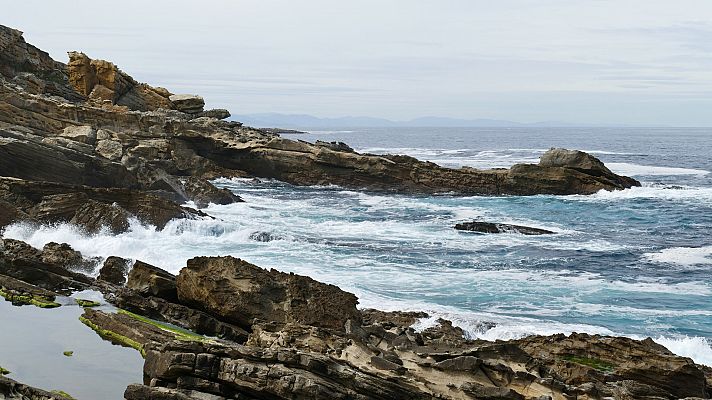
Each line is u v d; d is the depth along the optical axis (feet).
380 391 47.42
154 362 53.06
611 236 148.77
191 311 74.23
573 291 99.66
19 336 67.56
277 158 231.91
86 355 63.52
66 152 145.28
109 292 83.35
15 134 148.25
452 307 88.28
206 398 49.26
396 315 80.28
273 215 161.38
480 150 513.45
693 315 89.51
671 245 139.03
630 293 99.71
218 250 113.60
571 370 58.85
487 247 131.13
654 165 361.51
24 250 93.35
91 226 114.93
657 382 59.21
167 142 224.33
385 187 225.56
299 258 112.16
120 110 242.78
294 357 48.98
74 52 263.90
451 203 198.39
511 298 94.43
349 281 99.14
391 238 136.87
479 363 50.44
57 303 78.23
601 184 220.43
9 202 115.75
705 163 379.96
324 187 226.38
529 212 183.42
